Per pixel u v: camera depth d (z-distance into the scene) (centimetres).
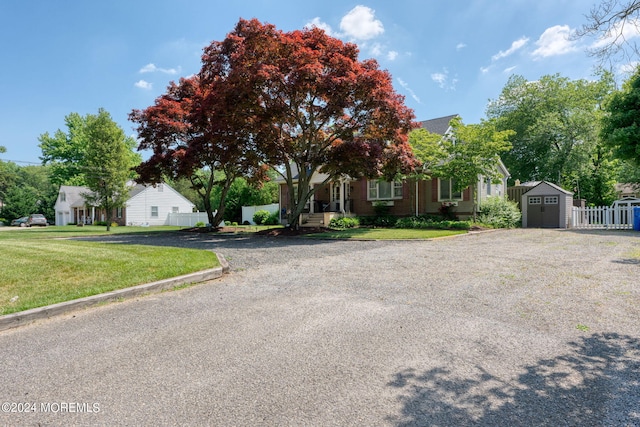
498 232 1505
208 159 1670
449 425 207
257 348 319
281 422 211
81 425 208
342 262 755
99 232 2028
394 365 284
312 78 1215
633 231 1544
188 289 548
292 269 686
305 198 1584
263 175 1966
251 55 1277
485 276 598
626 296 465
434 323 378
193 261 713
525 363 286
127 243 1172
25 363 293
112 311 438
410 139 1839
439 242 1122
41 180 7069
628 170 2994
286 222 2519
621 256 778
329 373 272
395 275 617
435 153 1734
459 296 480
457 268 671
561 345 320
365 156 1298
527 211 1975
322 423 209
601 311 409
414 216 1888
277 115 1305
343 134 1448
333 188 2336
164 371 277
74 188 4225
